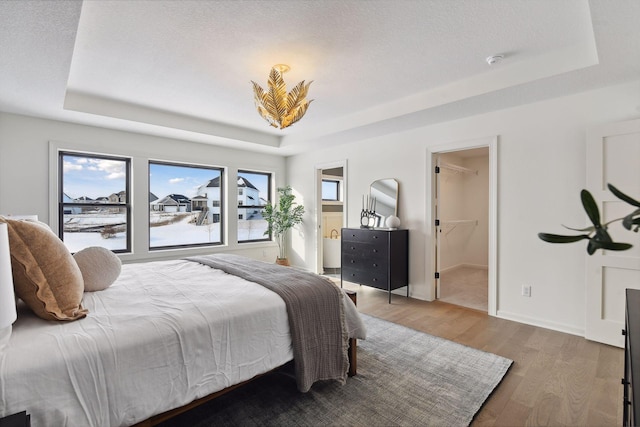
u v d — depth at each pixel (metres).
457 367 2.30
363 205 4.76
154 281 2.20
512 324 3.18
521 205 3.22
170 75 2.88
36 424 1.10
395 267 4.03
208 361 1.51
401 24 2.11
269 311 1.76
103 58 2.55
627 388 1.37
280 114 2.56
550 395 1.96
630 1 1.63
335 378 1.99
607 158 2.63
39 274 1.42
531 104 3.15
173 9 1.93
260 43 2.34
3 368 1.08
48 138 3.60
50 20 1.80
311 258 5.70
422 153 4.05
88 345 1.25
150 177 4.56
